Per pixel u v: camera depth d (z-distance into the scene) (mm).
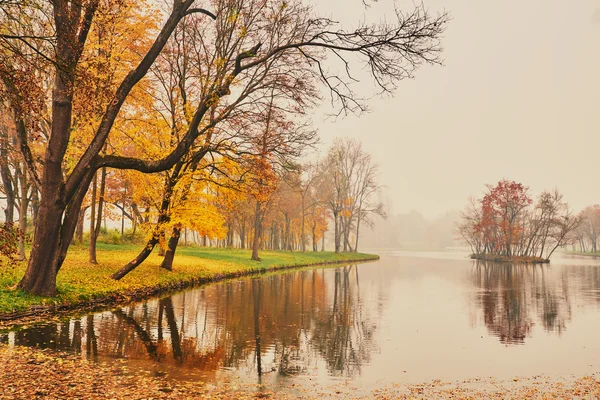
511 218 97750
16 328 16094
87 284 22797
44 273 19266
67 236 19969
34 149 30250
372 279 44031
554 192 96250
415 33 16078
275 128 23516
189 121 25203
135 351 13984
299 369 13133
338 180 87375
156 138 26672
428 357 14969
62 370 11359
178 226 27516
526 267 70938
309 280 41438
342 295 30922
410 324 20781
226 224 72812
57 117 19094
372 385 11781
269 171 23953
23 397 9188
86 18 17141
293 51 22219
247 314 21750
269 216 77062
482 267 68375
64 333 15688
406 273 52969
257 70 23781
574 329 20047
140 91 25594
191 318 20062
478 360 14688
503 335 18672
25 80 12695
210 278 35906
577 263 87125
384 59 16797
